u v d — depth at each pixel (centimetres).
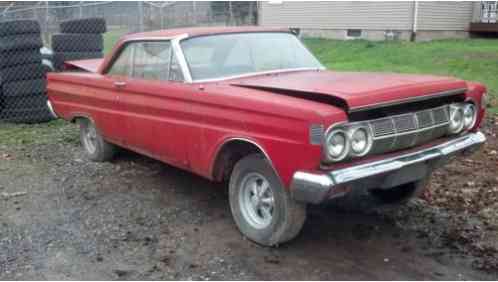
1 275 412
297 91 421
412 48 1555
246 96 432
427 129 441
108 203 561
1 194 593
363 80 457
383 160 414
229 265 425
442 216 515
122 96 581
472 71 1178
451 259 432
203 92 470
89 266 427
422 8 1764
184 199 569
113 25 1922
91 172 667
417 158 430
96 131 675
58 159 731
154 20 1900
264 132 417
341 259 434
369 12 1894
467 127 487
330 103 400
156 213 532
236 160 488
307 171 389
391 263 427
